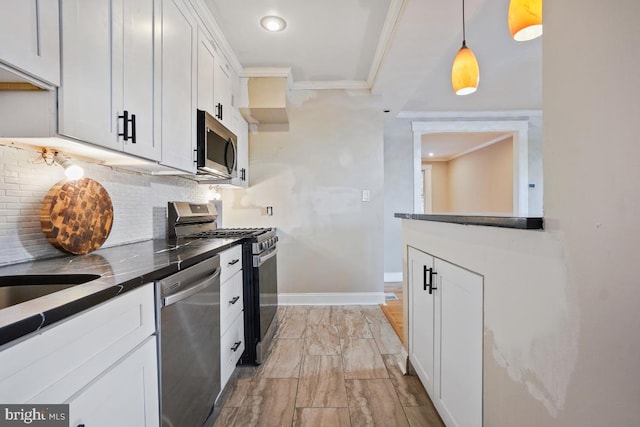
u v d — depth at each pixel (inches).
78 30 39.6
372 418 60.7
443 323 54.0
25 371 23.1
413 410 63.0
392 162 176.6
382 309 125.3
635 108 20.1
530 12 53.7
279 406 64.7
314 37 94.4
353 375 76.3
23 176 48.1
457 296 48.5
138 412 36.9
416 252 69.1
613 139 21.7
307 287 133.5
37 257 50.1
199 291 52.6
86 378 28.9
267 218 133.2
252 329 82.4
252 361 81.7
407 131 175.6
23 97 36.9
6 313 23.6
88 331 29.2
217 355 61.7
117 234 68.4
